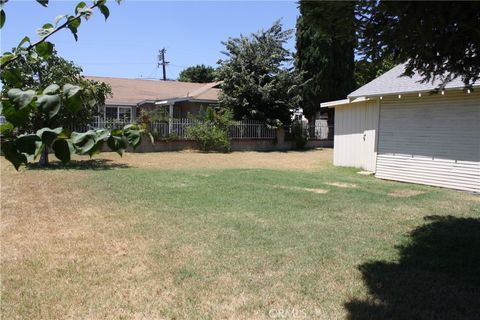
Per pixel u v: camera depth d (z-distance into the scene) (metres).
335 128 15.89
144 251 5.26
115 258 5.01
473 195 9.51
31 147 1.16
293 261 4.95
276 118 24.78
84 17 1.55
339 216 7.14
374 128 13.59
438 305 3.87
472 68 4.56
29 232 6.08
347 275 4.56
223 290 4.14
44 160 13.91
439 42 4.11
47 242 5.61
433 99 10.95
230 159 18.75
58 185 9.87
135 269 4.68
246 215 7.08
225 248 5.37
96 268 4.69
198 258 5.00
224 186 9.88
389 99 12.23
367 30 4.11
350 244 5.62
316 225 6.53
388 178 12.30
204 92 26.45
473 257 5.20
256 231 6.13
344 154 15.42
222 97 24.17
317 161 18.06
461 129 10.28
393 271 4.69
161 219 6.77
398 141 11.98
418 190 10.09
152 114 21.06
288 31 24.84
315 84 25.61
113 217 6.92
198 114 23.69
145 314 3.68
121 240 5.70
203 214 7.13
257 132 24.22
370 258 5.11
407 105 11.68
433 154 10.98
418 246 5.61
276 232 6.10
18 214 7.12
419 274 4.61
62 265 4.78
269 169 14.37
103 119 18.69
